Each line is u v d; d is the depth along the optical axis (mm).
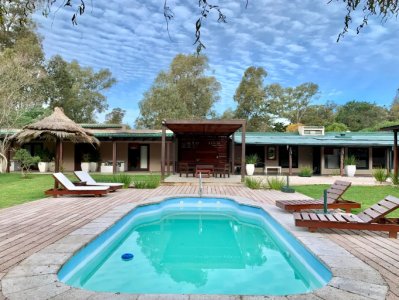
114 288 4125
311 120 49406
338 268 3910
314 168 21984
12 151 21359
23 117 24781
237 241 6703
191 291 4012
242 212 9234
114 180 13633
